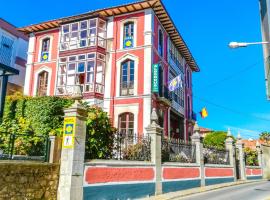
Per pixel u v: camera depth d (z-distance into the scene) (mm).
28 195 8219
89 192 9594
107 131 11156
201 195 13469
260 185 19047
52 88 23188
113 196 10508
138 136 12812
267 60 14383
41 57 24453
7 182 7738
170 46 25922
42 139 10070
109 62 21922
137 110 20359
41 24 24062
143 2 21047
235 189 16266
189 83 32188
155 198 12000
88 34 22047
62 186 9023
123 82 21391
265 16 14086
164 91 22891
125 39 21984
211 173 18453
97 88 20984
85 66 21328
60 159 9398
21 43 27547
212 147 19734
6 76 12836
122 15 22406
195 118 32469
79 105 9602
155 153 13219
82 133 9633
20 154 10258
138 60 21125
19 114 16828
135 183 11672
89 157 10469
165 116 23297
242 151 24156
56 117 15922
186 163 15891
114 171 10734
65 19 23141
